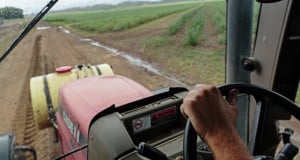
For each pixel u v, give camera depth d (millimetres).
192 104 973
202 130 943
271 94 1500
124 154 1668
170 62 11219
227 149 885
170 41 16484
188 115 981
